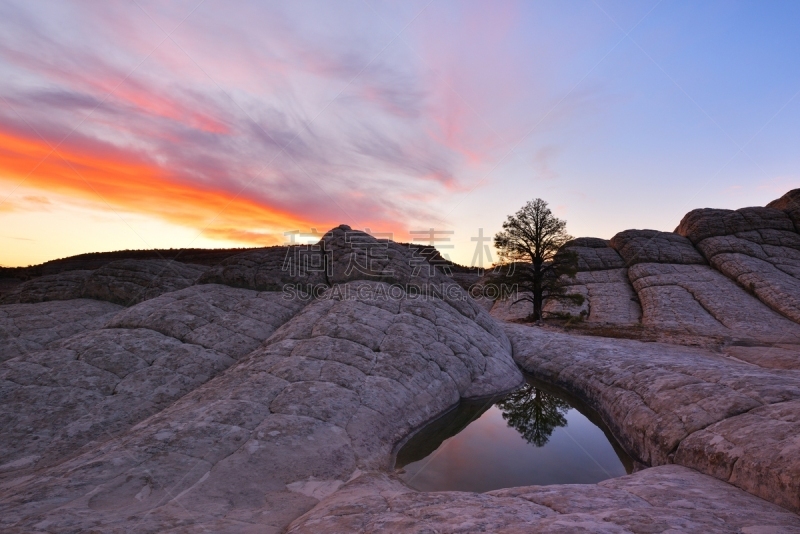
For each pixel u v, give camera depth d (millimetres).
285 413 10805
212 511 6734
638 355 18656
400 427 12227
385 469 9938
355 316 17531
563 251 34938
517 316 40531
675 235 47531
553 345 22125
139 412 12492
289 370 13281
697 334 28047
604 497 6211
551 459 11234
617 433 12367
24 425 11539
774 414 8281
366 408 12109
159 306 18578
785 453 6633
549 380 19109
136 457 8438
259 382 12539
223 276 21906
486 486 9500
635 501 6074
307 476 8562
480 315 23781
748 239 43344
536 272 35094
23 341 20031
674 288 38156
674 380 12219
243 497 7430
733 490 6750
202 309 18484
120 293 26766
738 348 22406
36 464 10188
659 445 9789
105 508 6582
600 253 48469
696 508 5652
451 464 10852
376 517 5773
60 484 7293
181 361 14984
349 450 10023
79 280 29375
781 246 41625
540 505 5926
